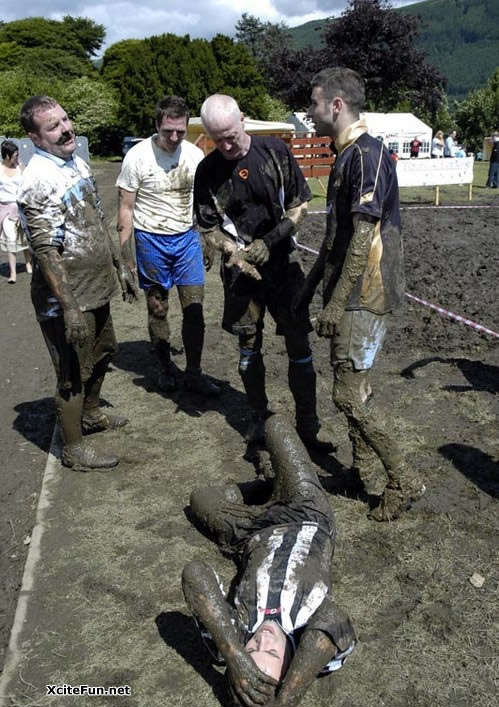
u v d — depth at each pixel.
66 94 43.09
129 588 3.59
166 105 5.29
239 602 3.05
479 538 3.83
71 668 3.13
